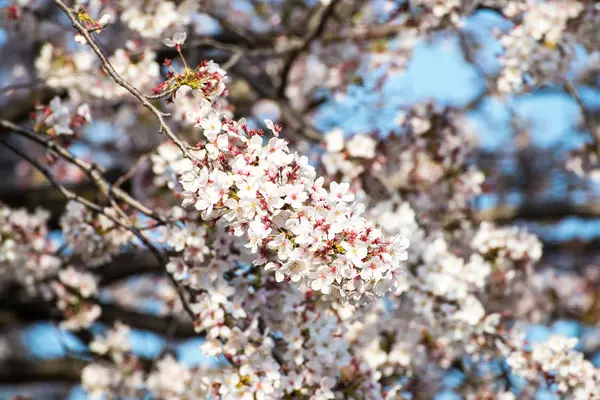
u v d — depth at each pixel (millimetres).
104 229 5109
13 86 5863
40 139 4883
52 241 6141
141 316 8266
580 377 5082
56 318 7961
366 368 4918
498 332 5535
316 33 7074
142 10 6074
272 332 4746
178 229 4516
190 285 4551
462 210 7105
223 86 3758
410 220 5586
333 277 3461
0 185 8281
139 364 6949
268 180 3436
